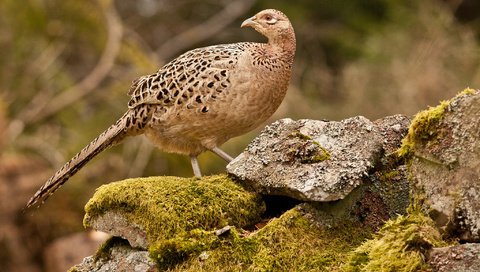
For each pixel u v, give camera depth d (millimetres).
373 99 19844
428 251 5715
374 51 21000
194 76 8898
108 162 20266
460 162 5824
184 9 27734
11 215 18953
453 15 21547
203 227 6668
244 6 26453
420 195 6145
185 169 20219
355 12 24859
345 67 22344
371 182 6777
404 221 6027
